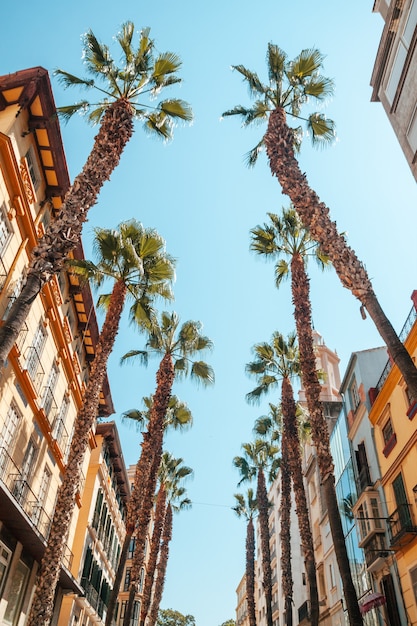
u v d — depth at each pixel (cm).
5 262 1566
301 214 1350
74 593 2428
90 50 1728
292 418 2242
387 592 1972
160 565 4009
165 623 7406
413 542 1756
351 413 2636
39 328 1916
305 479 3809
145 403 3300
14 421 1714
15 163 1568
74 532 2503
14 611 1755
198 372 2648
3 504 1438
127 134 1508
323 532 3131
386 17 1631
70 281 2252
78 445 1427
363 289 1079
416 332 1836
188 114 1873
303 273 1947
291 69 1877
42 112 1686
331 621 2828
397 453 2005
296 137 2084
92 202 1305
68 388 2328
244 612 7469
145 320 2134
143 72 1750
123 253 1920
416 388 888
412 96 1543
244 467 3759
